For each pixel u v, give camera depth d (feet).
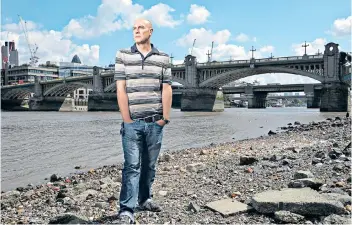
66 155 65.87
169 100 17.37
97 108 442.91
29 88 525.75
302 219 16.21
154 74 16.97
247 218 17.22
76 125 167.02
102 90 445.78
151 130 17.29
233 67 356.59
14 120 221.05
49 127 153.38
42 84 513.04
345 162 29.50
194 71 384.68
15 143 88.74
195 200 21.42
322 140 59.62
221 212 17.99
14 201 26.94
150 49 17.21
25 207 24.54
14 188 36.78
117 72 16.85
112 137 104.01
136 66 16.84
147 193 19.24
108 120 216.54
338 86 299.17
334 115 241.76
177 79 402.72
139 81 16.89
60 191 28.55
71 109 550.77
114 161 57.41
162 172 34.58
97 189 28.32
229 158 43.34
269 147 54.24
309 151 40.73
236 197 21.25
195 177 30.27
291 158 35.24
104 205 21.86
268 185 23.84
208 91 396.98
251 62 334.85
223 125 153.79
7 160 59.93
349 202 17.47
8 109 555.28
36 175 45.14
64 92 526.16
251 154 45.19
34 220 20.12
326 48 301.43
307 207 16.62
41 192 30.30
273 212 17.22
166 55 17.44
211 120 199.93
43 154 67.72
